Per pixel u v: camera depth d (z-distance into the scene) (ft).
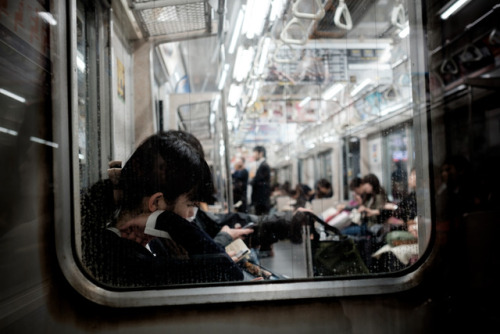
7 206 3.04
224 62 11.17
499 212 4.08
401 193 5.32
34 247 3.30
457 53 4.25
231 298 3.74
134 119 7.37
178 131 4.74
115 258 3.79
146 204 4.18
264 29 8.34
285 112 18.62
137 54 7.43
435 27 4.26
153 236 4.08
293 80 12.53
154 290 3.71
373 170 16.19
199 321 3.69
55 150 3.48
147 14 6.63
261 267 5.12
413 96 4.29
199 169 4.53
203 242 4.14
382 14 8.34
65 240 3.52
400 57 8.68
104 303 3.57
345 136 17.88
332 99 17.28
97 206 3.99
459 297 3.96
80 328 3.51
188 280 3.88
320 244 5.63
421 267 4.04
